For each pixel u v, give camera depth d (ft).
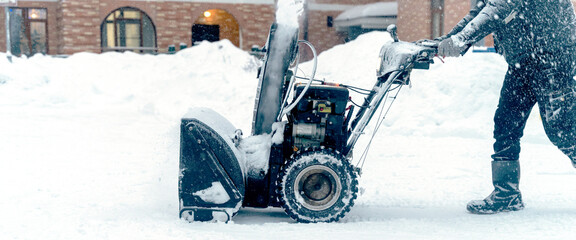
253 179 13.56
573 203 15.96
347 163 13.35
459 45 13.73
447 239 11.69
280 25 13.64
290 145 13.94
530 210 14.92
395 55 13.71
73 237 11.70
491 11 13.80
